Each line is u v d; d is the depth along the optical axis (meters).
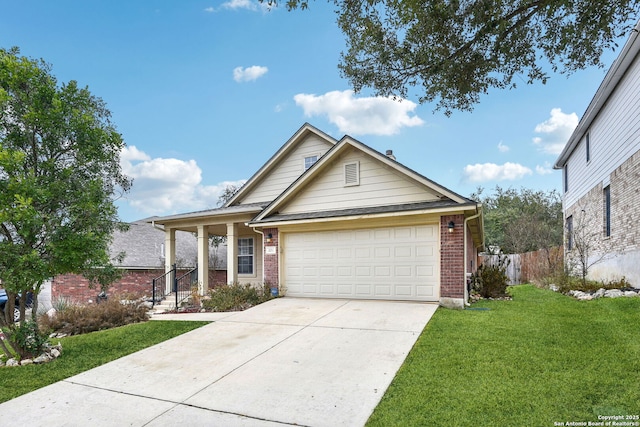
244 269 15.76
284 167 15.66
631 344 5.56
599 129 14.22
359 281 10.83
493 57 5.12
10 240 5.87
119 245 18.33
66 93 6.49
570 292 12.04
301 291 11.70
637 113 10.73
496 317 7.86
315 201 11.96
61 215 6.19
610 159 13.01
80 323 9.05
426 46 5.21
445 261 9.48
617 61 11.02
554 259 17.83
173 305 12.57
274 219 11.86
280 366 5.48
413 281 10.12
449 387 4.38
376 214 9.99
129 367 5.82
